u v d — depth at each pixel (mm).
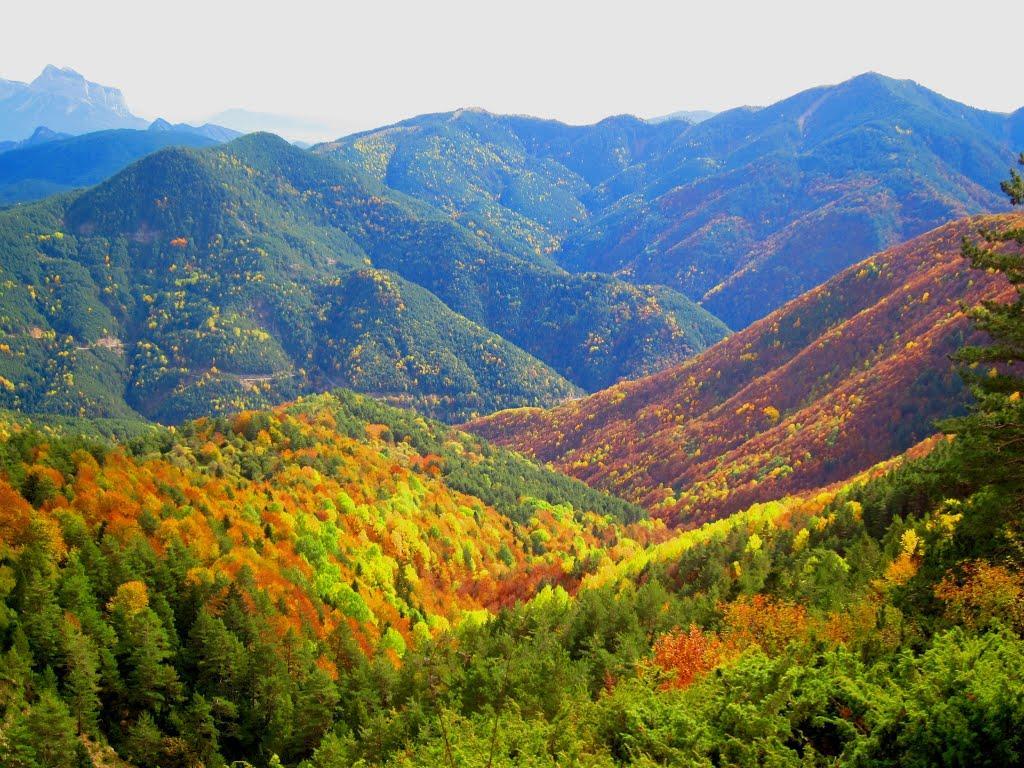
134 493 104125
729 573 95062
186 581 86375
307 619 90125
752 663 31391
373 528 136750
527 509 187000
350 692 73125
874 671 28297
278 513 123938
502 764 30016
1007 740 21469
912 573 47375
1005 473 32938
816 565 75000
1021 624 31188
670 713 29312
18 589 72000
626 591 95438
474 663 67875
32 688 63000
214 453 139375
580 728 33281
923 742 22516
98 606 77562
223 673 73688
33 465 97562
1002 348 35250
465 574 145125
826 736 26719
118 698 69312
